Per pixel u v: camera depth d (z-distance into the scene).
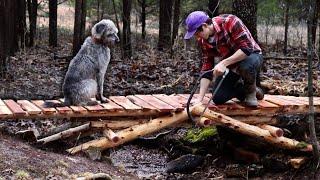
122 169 6.25
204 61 6.34
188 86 10.01
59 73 11.52
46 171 5.25
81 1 12.88
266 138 6.42
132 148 7.46
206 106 6.16
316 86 8.65
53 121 7.71
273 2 17.28
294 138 6.86
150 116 6.42
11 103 6.46
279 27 23.20
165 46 17.80
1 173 4.99
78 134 6.35
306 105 6.66
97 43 6.55
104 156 6.37
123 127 6.39
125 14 15.01
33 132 6.30
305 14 16.20
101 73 6.57
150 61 13.93
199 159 6.81
